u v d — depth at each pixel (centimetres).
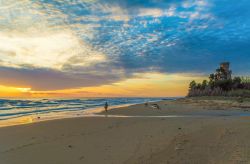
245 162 663
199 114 2616
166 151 804
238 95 7375
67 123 1725
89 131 1342
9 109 3759
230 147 815
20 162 770
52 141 1082
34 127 1535
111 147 916
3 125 1686
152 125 1457
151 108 3578
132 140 1020
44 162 764
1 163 764
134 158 754
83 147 938
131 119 1945
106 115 2466
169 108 3672
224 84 9106
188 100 6919
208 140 930
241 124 1341
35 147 968
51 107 4328
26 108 4012
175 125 1406
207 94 8881
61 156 823
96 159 771
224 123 1399
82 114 2667
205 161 686
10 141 1098
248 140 909
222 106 4100
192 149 809
